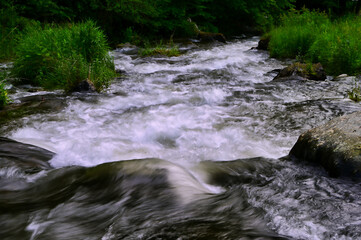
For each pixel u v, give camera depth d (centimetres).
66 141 449
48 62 808
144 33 1803
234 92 712
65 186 321
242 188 302
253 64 1077
